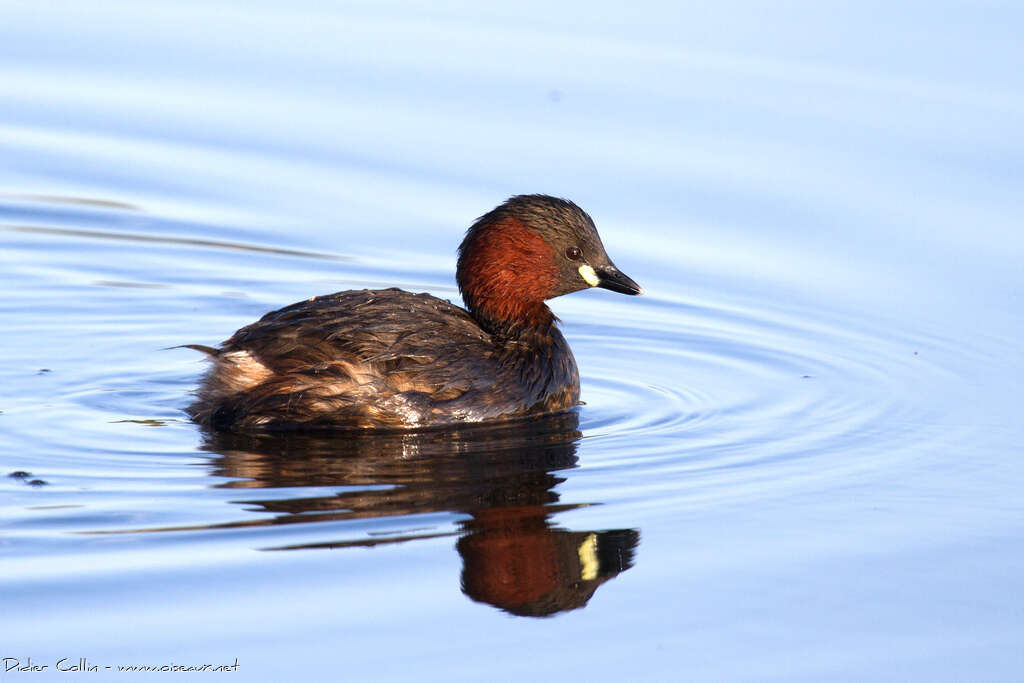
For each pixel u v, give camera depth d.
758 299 18.39
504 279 15.05
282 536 11.52
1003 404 15.17
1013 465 13.50
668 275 18.97
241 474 12.77
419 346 14.15
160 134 22.23
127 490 12.33
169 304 18.08
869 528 12.09
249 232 20.08
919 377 16.06
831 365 16.53
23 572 10.82
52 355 16.14
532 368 14.73
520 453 13.55
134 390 15.09
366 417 13.95
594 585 11.03
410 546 11.42
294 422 13.91
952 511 12.45
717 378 16.19
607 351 17.16
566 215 15.17
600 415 14.85
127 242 19.75
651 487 12.84
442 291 18.62
